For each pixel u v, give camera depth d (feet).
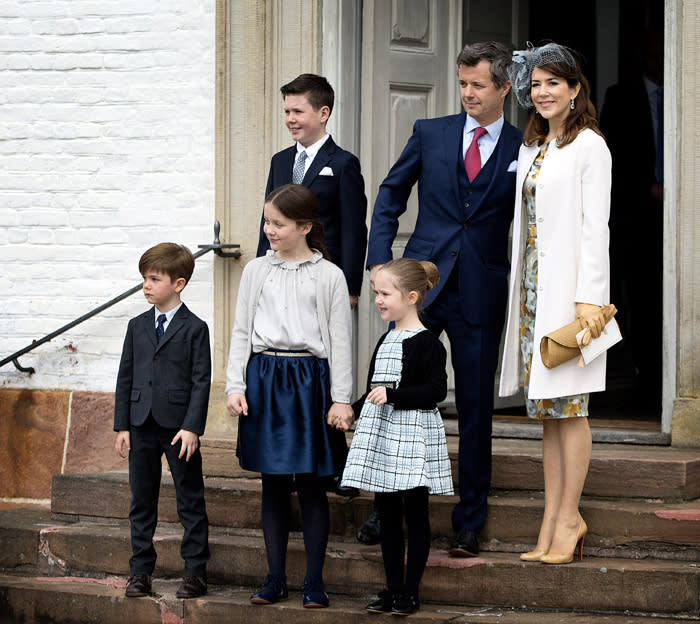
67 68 29.58
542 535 20.92
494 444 25.09
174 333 21.88
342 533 22.80
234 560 22.56
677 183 24.44
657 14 37.70
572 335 19.47
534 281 20.52
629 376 37.63
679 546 21.01
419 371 19.77
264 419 20.57
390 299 20.02
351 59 27.66
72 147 29.60
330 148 23.11
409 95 28.48
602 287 19.76
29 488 29.73
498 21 30.17
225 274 28.07
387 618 20.07
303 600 20.61
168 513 24.38
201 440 25.48
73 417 29.50
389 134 28.17
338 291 21.08
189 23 28.63
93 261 29.50
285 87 22.89
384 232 21.86
